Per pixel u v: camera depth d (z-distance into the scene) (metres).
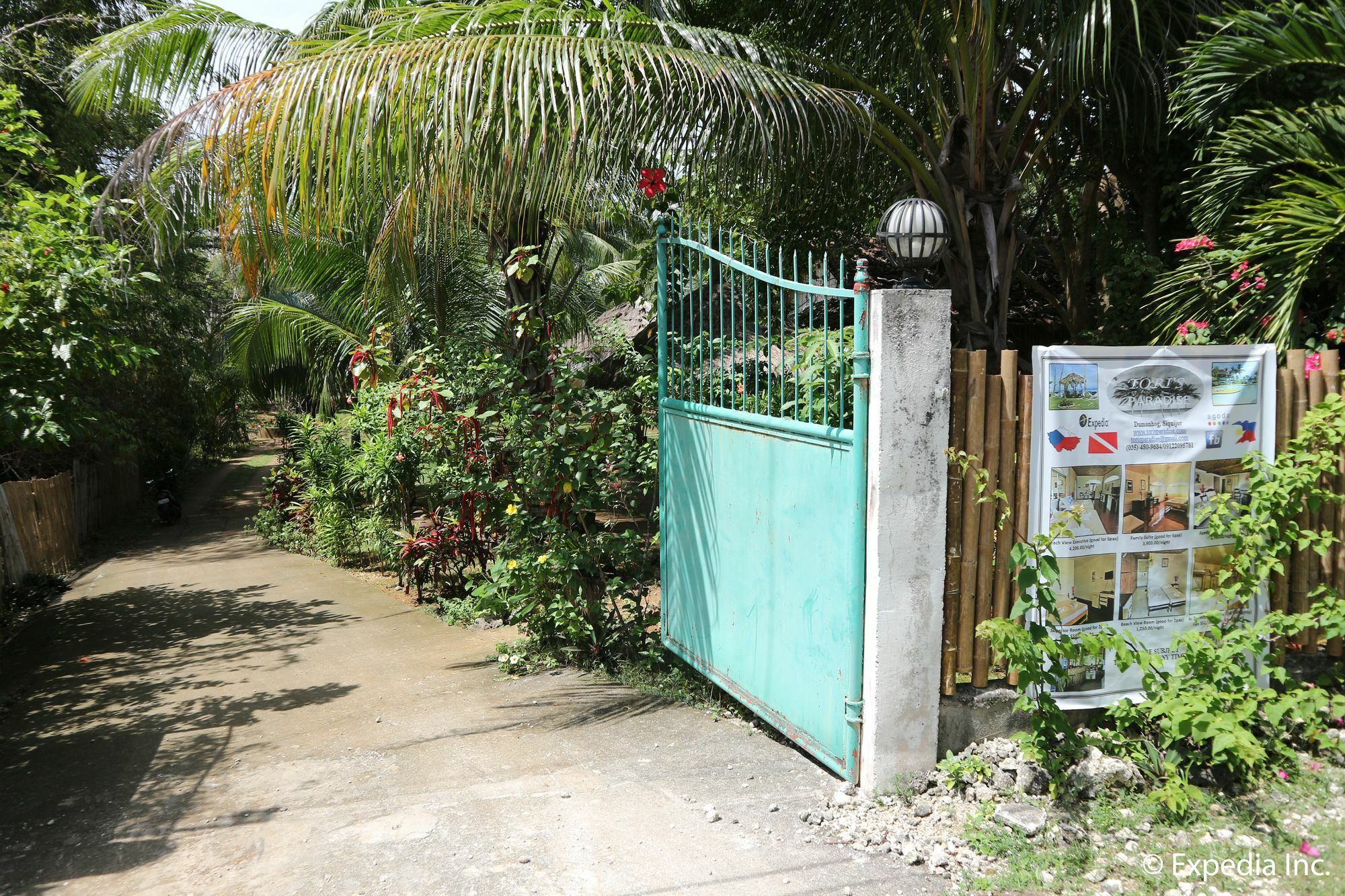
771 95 5.30
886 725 3.59
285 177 5.17
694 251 5.23
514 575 6.04
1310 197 4.98
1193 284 5.82
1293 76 5.47
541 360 6.34
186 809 4.14
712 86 5.12
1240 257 5.21
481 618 7.61
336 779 4.34
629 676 5.59
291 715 5.50
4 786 4.61
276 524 14.67
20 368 6.35
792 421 4.07
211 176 5.41
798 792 3.83
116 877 3.49
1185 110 6.26
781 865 3.24
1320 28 5.14
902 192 7.89
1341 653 4.21
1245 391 3.90
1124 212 8.28
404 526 9.62
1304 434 3.90
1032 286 9.66
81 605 10.11
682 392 5.38
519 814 3.78
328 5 7.99
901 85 7.34
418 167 5.06
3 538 10.45
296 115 4.94
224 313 18.42
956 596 3.72
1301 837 3.21
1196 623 3.92
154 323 16.11
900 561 3.53
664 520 5.64
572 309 13.20
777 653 4.31
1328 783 3.58
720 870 3.23
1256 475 3.80
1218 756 3.51
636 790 3.95
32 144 8.20
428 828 3.70
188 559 13.52
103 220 7.28
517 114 4.98
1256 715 3.78
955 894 3.01
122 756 4.99
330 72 5.05
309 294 13.09
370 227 8.52
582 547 5.88
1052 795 3.48
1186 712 3.38
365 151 4.95
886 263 8.69
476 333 10.60
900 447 3.47
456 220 5.49
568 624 5.88
